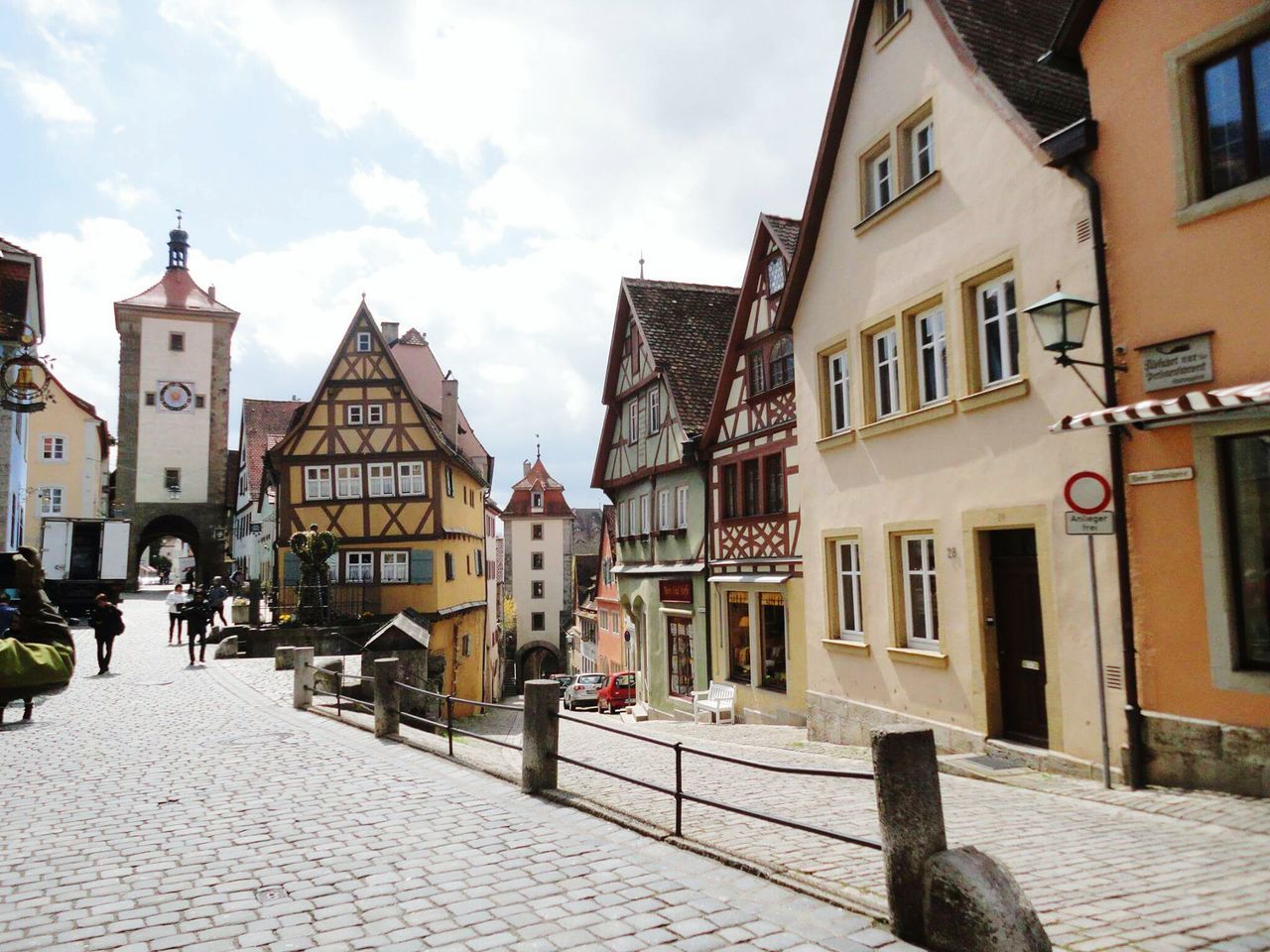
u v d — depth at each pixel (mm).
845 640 13102
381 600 31547
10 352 21406
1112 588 8078
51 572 32312
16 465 25562
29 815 7375
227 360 52375
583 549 76688
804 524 14211
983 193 9992
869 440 12367
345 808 7430
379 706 11289
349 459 32312
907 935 4180
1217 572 7113
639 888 5156
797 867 5539
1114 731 8023
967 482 10234
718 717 18859
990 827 6535
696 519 20875
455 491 36312
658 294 24750
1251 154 7094
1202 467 7254
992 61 10188
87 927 4812
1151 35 7785
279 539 31875
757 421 18234
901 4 11844
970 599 10133
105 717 13156
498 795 7832
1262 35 7012
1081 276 8484
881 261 12148
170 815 7301
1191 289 7387
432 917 4789
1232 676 7008
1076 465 8562
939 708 10727
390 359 32781
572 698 36031
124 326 50562
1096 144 8289
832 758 11258
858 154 12789
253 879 5574
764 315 18141
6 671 12047
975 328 10359
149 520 50312
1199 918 4395
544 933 4484
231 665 21125
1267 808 6531
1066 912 4523
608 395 26734
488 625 47844
